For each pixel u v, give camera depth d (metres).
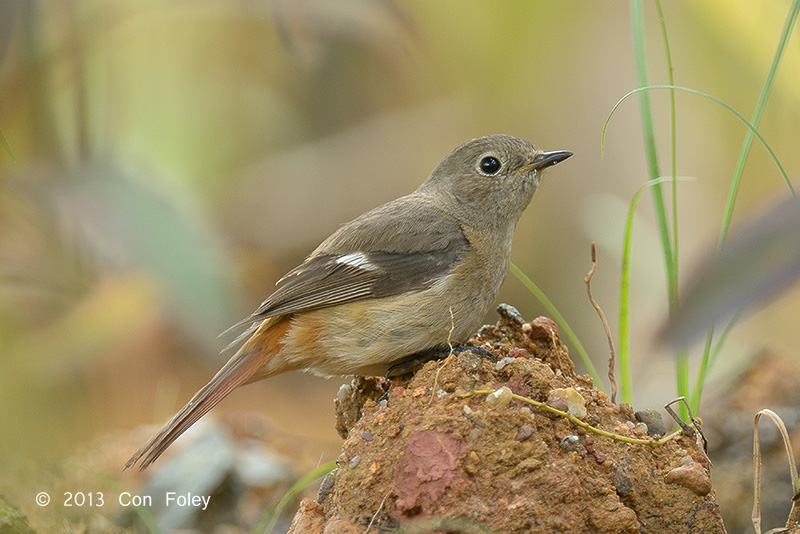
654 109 17.03
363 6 11.69
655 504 6.25
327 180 18.50
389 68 18.02
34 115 9.16
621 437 6.41
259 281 17.64
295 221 18.22
